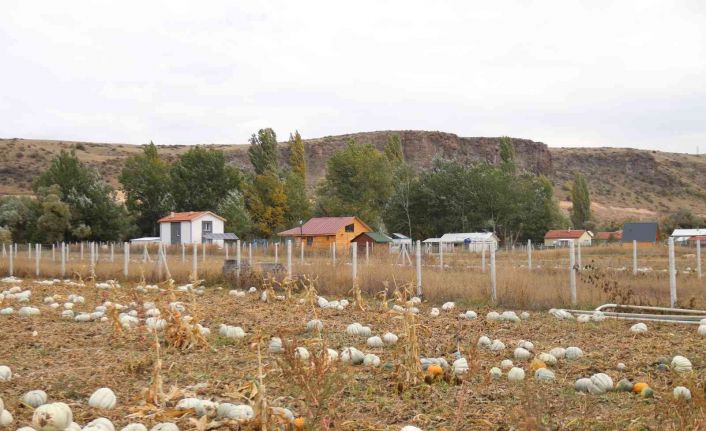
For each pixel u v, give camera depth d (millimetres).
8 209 63969
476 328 13219
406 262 28156
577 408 7258
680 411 6047
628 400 7617
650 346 11180
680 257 39625
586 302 16203
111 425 6211
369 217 80750
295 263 28344
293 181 77438
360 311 16016
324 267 22344
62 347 11125
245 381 8383
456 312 15867
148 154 83938
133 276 25375
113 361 9945
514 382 8484
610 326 13469
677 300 15852
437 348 10867
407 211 74938
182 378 8773
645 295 16500
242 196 72062
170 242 63125
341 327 13352
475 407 7305
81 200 65688
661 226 95125
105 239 67375
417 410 7188
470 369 7164
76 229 64000
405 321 8477
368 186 81688
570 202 171625
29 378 8789
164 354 10484
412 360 8180
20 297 18891
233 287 23094
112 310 11922
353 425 6488
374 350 10789
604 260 34438
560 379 8758
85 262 31188
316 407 6707
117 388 8312
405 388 7973
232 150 174375
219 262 27969
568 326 13555
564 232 82062
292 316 15031
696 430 5777
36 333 12375
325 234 60719
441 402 7488
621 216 165750
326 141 194500
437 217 76438
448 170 76562
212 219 63906
